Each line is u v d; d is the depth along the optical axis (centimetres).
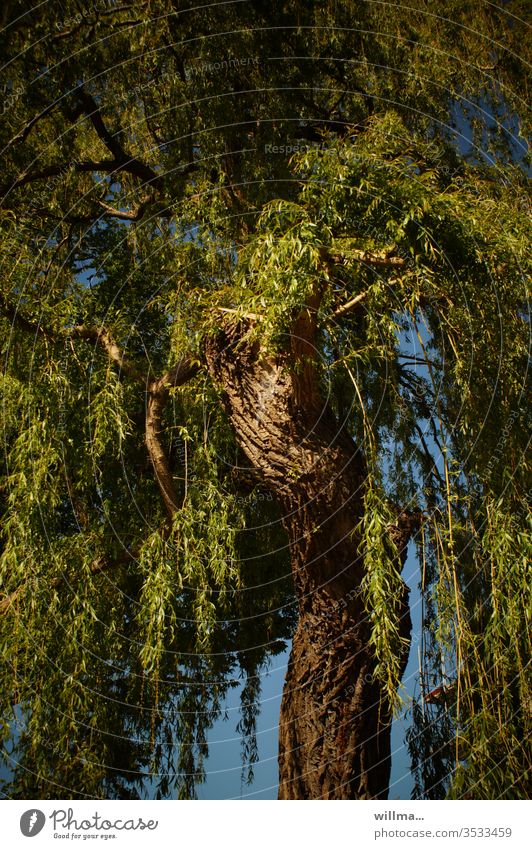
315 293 423
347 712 421
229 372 465
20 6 579
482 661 390
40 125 622
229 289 468
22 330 513
